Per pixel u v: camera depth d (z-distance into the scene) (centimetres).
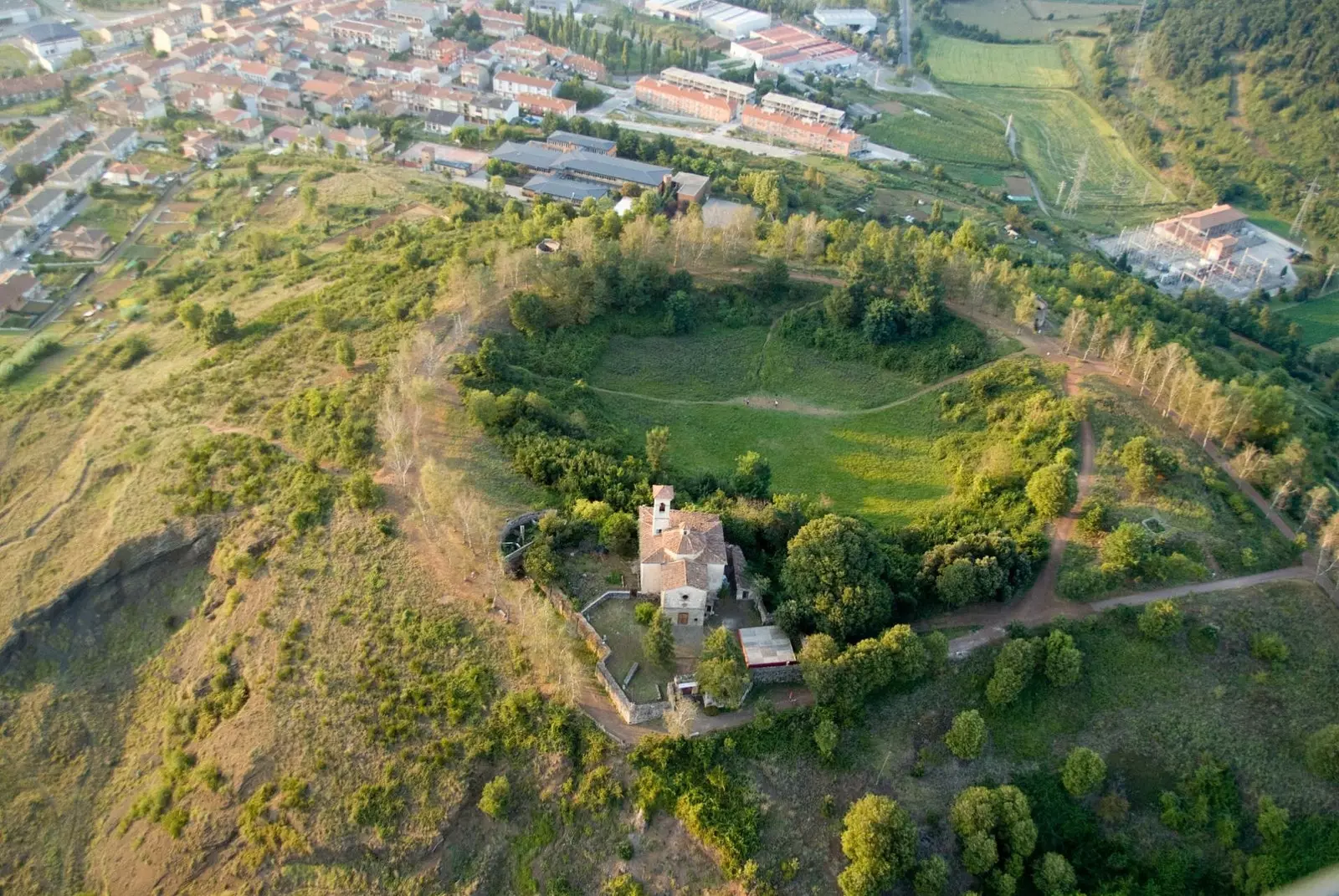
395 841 10900
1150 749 11662
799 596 12494
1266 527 14388
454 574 13450
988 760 11538
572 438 16600
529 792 11069
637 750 11100
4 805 12888
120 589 14850
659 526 13350
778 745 11294
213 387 18525
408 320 19825
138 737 13412
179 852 11456
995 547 13325
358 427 16100
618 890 10444
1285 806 11119
